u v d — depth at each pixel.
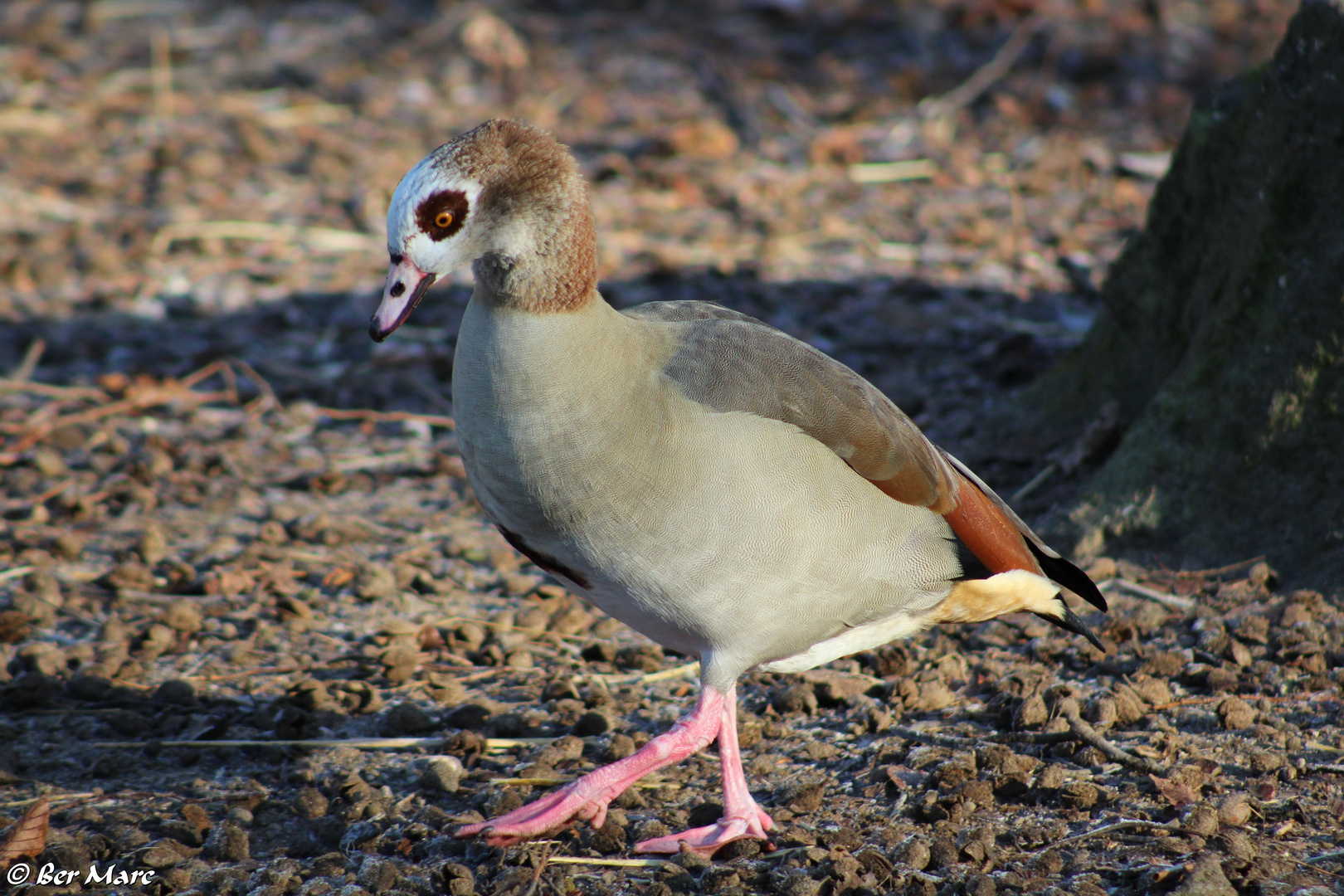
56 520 10.63
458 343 6.54
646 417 6.26
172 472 11.52
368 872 6.31
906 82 20.70
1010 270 15.38
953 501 6.97
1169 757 7.01
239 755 7.60
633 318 6.83
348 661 8.61
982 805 6.73
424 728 7.82
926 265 15.61
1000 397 12.18
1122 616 8.55
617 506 6.28
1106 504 9.44
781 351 6.73
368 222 17.19
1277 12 22.44
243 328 14.73
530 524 6.46
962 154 18.53
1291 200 8.88
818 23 23.06
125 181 18.12
